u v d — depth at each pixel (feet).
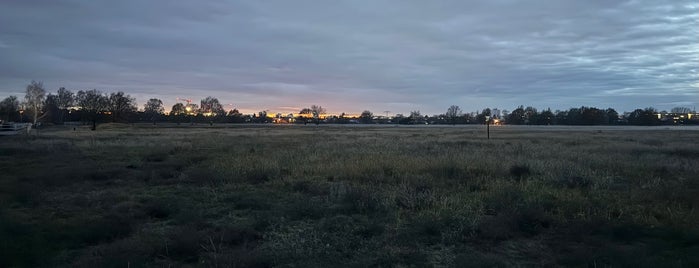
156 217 29.48
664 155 70.38
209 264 19.36
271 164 53.31
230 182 42.83
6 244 20.80
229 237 23.29
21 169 52.13
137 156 71.51
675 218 26.61
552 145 96.53
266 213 29.09
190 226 25.67
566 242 22.84
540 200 31.78
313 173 48.98
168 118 459.32
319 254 20.80
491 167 49.67
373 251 21.45
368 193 33.83
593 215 27.40
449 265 20.01
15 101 335.88
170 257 20.81
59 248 21.83
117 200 33.96
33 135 138.10
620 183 42.16
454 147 89.30
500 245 22.82
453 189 37.52
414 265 19.76
